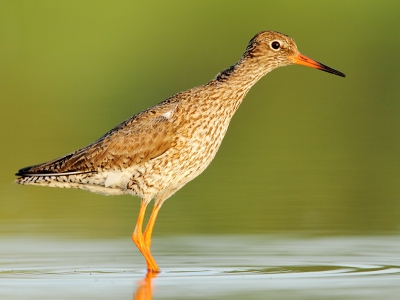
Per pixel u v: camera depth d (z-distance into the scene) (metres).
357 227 16.02
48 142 23.84
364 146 24.12
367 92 30.42
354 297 11.34
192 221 16.73
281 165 21.70
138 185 13.98
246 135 26.16
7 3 32.62
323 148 23.95
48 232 15.95
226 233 15.75
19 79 31.59
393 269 13.02
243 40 30.78
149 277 12.80
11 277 12.84
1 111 28.97
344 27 31.48
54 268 13.45
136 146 13.84
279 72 31.55
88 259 14.12
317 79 31.14
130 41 31.45
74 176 14.14
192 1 32.09
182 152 13.82
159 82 30.14
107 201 18.97
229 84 14.20
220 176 20.62
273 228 16.03
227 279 12.53
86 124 26.00
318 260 13.71
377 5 31.91
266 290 11.80
